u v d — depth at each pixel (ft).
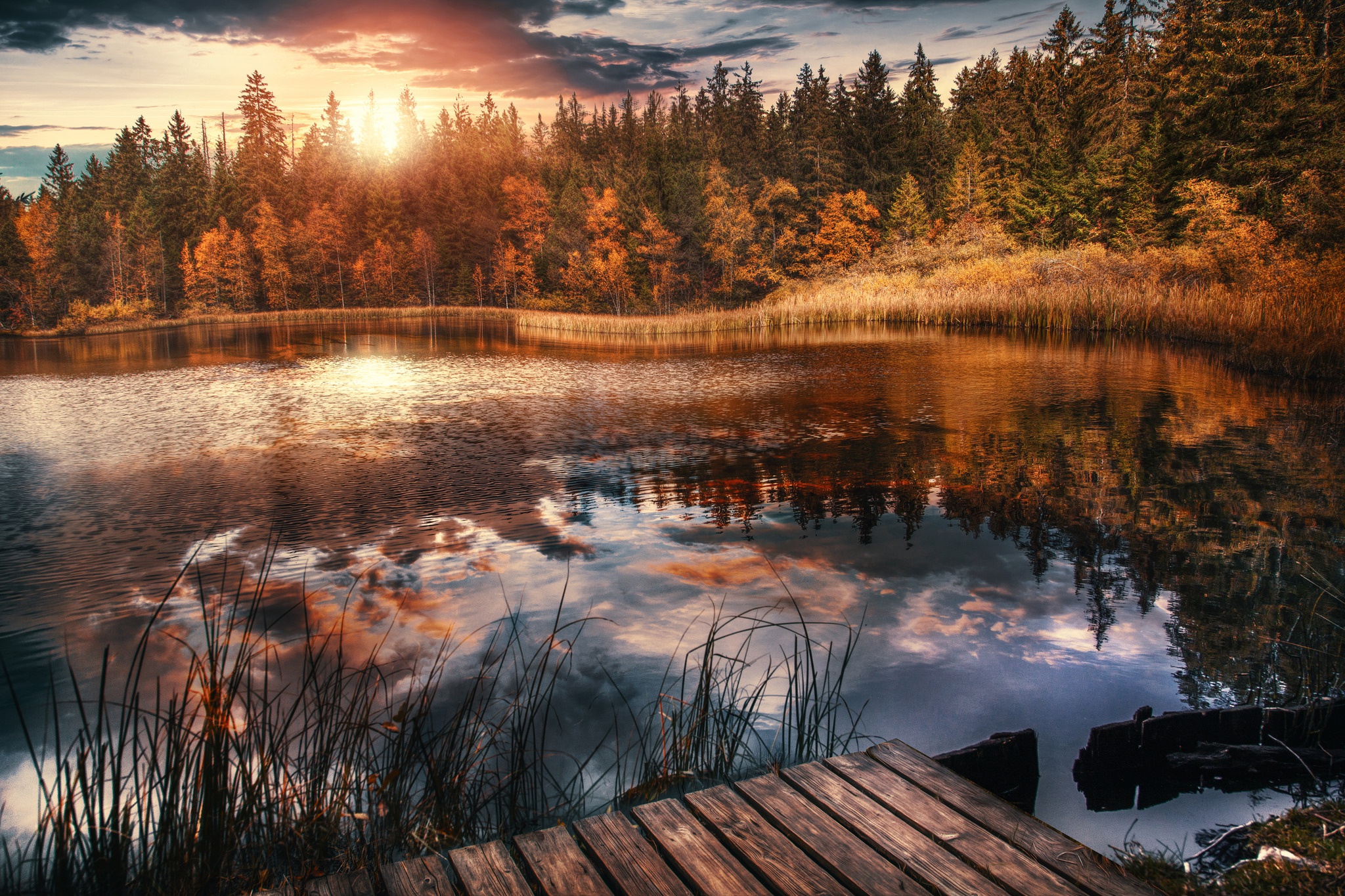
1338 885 7.47
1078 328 90.48
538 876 7.70
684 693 13.21
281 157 287.28
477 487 28.66
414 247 243.81
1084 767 10.53
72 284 207.72
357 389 57.88
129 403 51.78
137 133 301.22
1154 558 20.26
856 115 201.05
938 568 19.65
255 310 237.04
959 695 12.97
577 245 212.43
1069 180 150.20
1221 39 107.34
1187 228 100.58
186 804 8.77
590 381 60.64
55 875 8.21
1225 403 43.50
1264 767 10.85
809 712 12.39
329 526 24.17
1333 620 16.28
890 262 158.81
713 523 23.91
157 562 21.15
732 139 228.02
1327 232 77.87
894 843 7.90
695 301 195.00
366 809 9.86
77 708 13.37
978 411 43.01
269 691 13.69
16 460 34.06
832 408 45.27
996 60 240.53
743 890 7.31
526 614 17.15
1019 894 7.07
